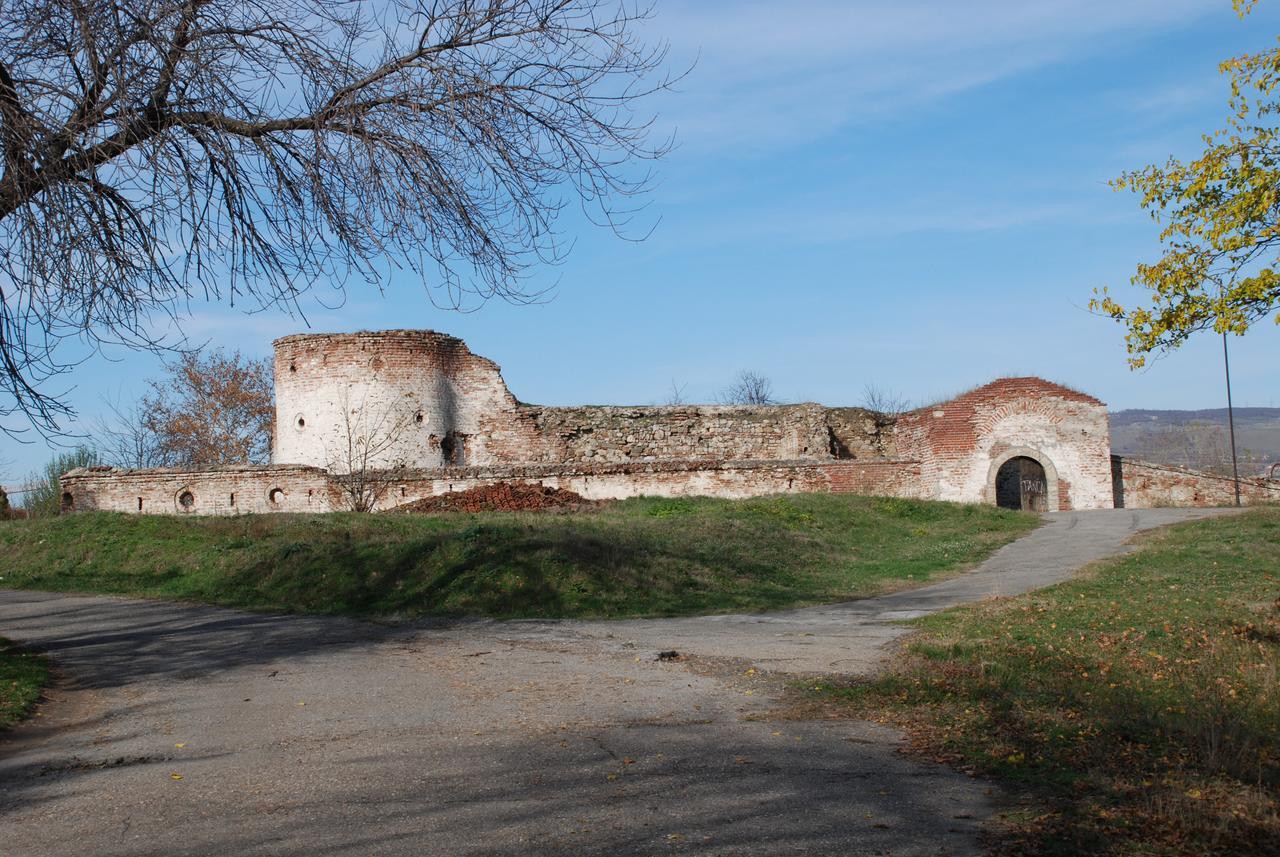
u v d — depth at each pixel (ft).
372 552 62.39
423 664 38.52
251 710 30.86
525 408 118.52
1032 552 68.69
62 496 99.66
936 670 31.99
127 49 30.53
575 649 40.91
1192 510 88.69
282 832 19.03
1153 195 42.06
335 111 32.83
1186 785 20.16
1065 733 24.35
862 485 102.68
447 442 115.65
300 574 61.41
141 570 71.20
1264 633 34.76
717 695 30.86
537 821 19.26
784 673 33.68
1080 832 17.85
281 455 114.83
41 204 29.68
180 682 36.14
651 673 34.91
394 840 18.40
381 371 111.55
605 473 100.94
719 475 101.65
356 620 51.65
